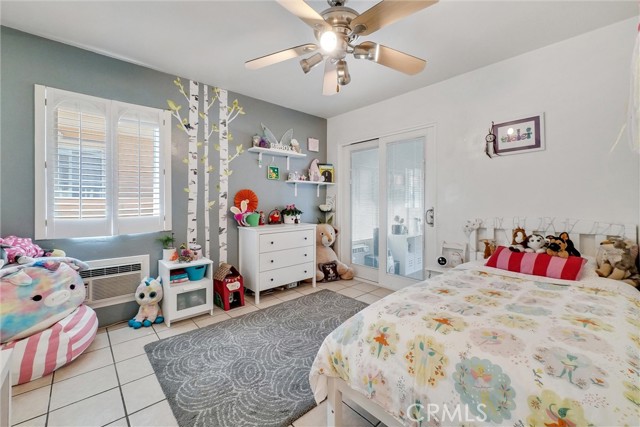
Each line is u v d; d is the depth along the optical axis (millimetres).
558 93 2211
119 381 1677
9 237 1937
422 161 3137
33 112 2098
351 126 3891
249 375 1743
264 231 3043
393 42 2184
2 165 2002
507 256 2088
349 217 4070
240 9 1821
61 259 2000
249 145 3375
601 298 1435
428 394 979
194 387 1627
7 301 1685
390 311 1305
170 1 1744
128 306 2529
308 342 2156
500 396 859
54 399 1516
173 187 2795
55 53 2184
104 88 2393
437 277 1894
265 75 2787
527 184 2387
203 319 2580
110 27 2016
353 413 1484
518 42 2199
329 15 1480
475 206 2701
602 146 2041
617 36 1965
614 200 2000
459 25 1974
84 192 2271
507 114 2471
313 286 3549
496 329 1083
